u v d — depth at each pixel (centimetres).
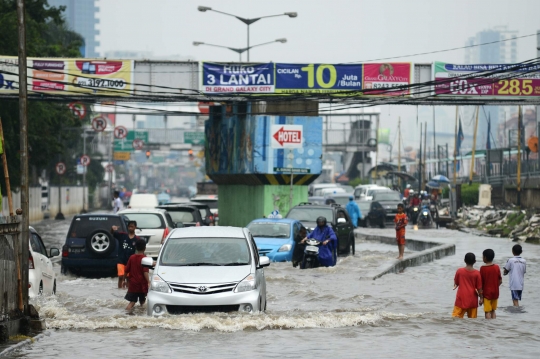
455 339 1942
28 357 1717
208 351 1773
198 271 2231
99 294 3009
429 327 2123
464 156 15838
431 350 1792
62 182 14162
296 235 4378
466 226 8262
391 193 8562
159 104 6319
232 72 5619
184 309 2175
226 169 7412
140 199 5959
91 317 2262
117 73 5550
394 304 2731
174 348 1812
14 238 2006
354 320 2183
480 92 5728
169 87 5472
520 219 7256
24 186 2206
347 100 5772
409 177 11762
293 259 4225
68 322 2128
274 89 5650
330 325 2138
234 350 1786
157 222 4034
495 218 7906
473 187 10744
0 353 1742
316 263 3959
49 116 7306
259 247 4191
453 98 5744
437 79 5725
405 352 1767
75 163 14575
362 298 2886
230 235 2416
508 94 5741
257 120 6425
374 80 5697
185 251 2341
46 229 8175
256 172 6419
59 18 8231
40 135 7438
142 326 2088
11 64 5447
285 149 6462
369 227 8250
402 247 4416
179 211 4847
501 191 10312
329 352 1762
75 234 3684
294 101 6041
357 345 1850
